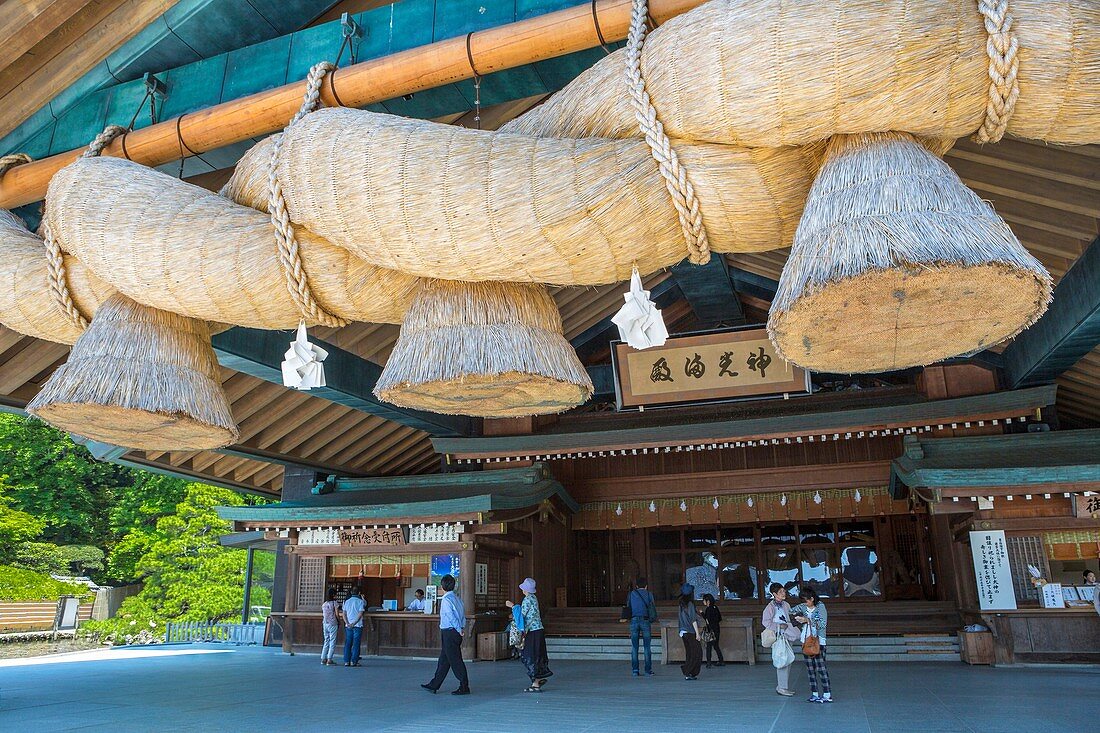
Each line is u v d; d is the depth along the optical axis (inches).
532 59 126.6
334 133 103.5
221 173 255.6
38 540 1068.5
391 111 178.4
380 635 521.7
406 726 219.1
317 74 131.8
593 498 614.5
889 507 551.2
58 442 1090.1
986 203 82.4
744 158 90.2
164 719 235.5
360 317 118.3
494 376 104.2
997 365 474.0
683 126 90.4
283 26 185.3
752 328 476.4
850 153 86.4
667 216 94.7
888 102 80.4
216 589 916.6
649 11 106.1
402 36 160.7
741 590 629.3
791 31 81.4
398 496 529.0
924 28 78.2
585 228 93.4
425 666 440.5
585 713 242.8
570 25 121.1
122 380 116.4
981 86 79.7
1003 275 78.0
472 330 105.8
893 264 75.2
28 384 354.0
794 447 577.6
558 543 603.8
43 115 197.3
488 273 99.7
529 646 310.5
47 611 876.0
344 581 578.9
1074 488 386.0
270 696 295.1
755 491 580.4
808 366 102.9
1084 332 331.3
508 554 535.8
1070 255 320.2
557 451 549.0
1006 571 397.4
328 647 456.8
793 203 93.9
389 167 97.4
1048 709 237.3
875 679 337.7
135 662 479.5
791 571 627.5
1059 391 478.9
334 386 419.2
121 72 187.5
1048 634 387.2
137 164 125.2
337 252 109.3
